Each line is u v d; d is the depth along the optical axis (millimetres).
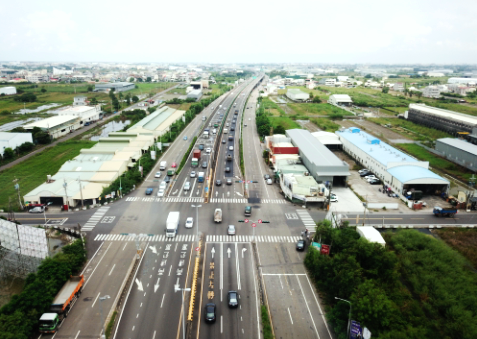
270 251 91250
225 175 149750
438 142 180125
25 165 157875
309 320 67625
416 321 63562
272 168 160000
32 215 109562
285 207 118500
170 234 96688
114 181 130250
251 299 72688
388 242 93062
